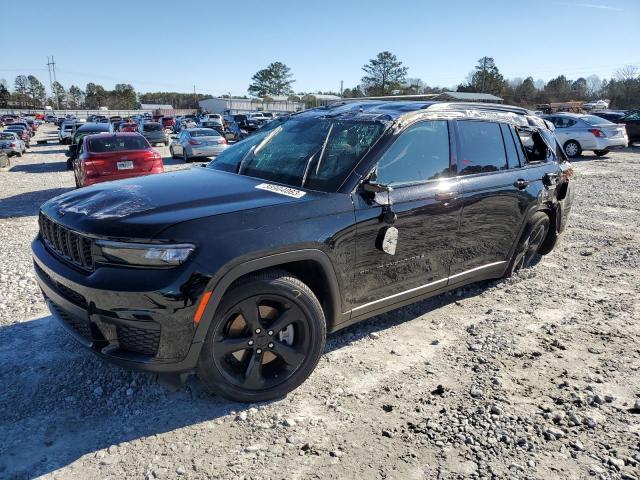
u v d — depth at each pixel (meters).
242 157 4.07
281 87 118.44
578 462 2.58
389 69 95.06
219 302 2.78
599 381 3.33
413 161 3.73
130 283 2.63
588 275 5.44
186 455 2.63
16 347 3.73
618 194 10.59
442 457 2.62
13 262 5.93
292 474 2.50
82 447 2.69
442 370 3.47
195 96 163.62
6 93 144.62
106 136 11.01
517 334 4.02
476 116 4.35
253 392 3.01
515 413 2.98
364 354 3.69
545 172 5.03
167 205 2.98
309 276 3.30
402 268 3.67
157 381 2.93
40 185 13.78
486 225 4.31
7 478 2.46
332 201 3.21
